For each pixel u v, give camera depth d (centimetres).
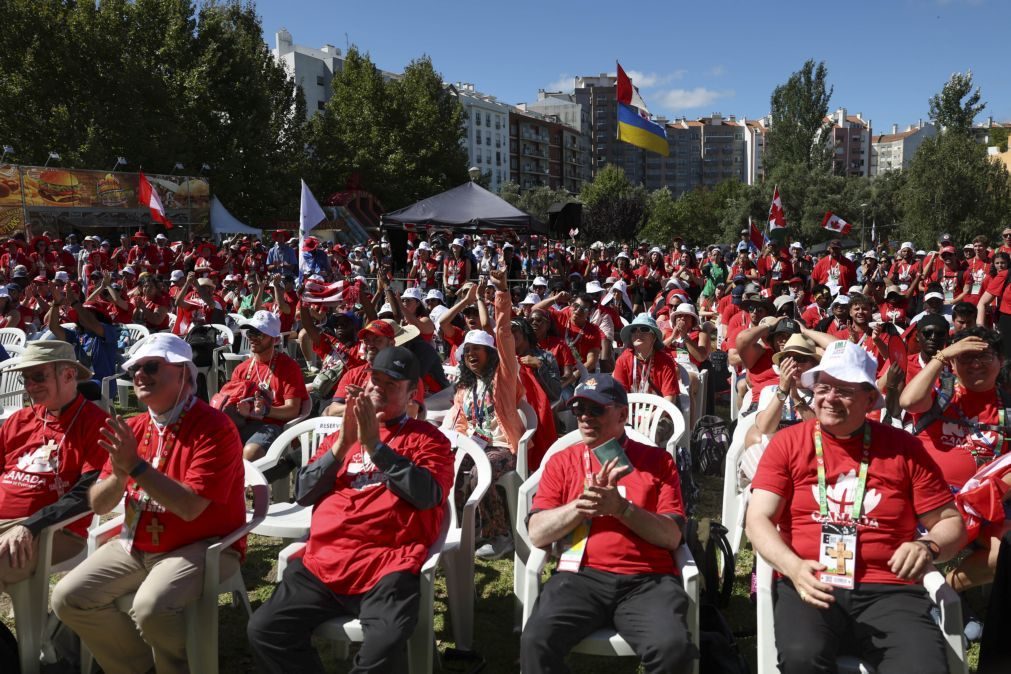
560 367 744
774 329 588
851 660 290
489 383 514
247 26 4500
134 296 1020
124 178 2681
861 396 293
